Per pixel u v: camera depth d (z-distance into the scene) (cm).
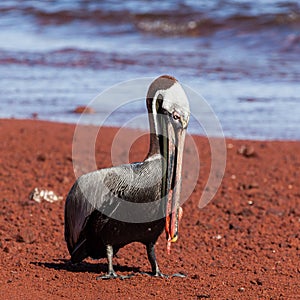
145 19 4856
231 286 1159
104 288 1120
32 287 1116
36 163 2062
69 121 2609
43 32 4756
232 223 1580
